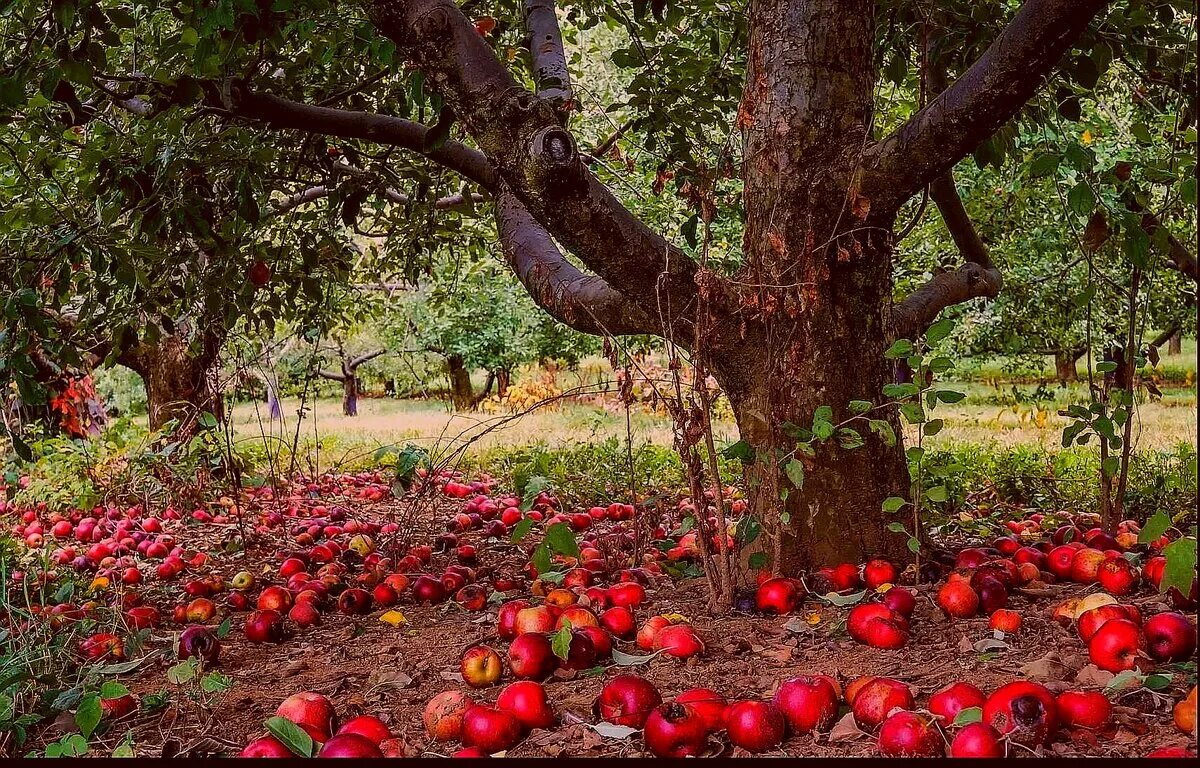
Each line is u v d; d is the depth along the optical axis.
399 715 2.89
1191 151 3.87
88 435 10.30
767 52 3.90
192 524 7.54
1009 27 3.39
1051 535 5.49
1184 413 11.78
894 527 3.62
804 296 3.67
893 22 5.16
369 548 5.84
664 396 3.56
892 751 2.19
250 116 4.50
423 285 15.88
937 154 3.62
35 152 4.73
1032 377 18.34
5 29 4.31
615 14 5.82
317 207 6.75
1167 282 9.79
